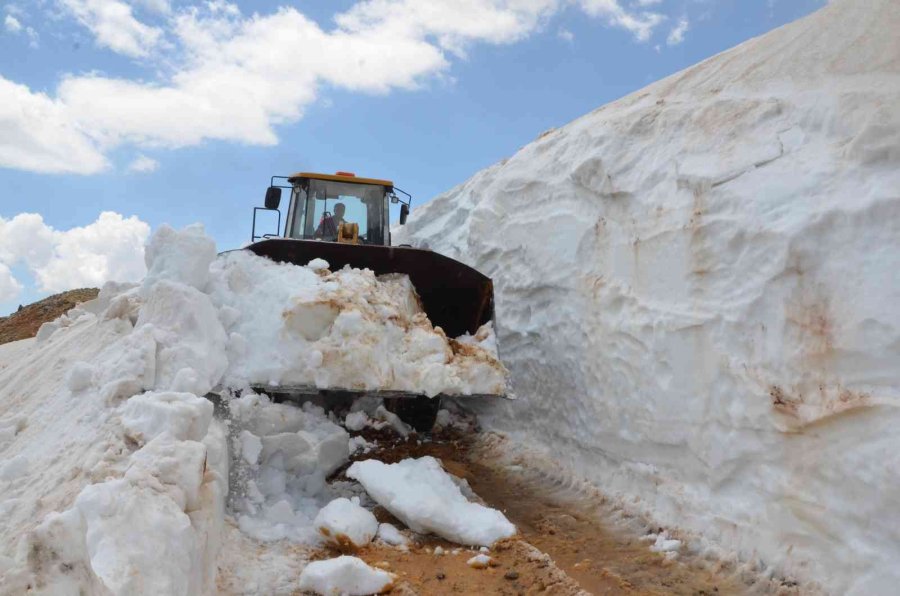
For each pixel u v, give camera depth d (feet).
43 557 6.51
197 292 15.92
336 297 16.46
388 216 25.12
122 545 8.38
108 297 20.89
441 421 24.38
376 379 15.97
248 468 14.62
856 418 11.06
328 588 11.57
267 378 15.75
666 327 15.71
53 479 11.47
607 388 17.98
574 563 13.52
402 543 13.99
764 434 12.81
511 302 23.99
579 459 19.08
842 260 11.84
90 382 14.74
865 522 10.77
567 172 22.18
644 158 18.33
